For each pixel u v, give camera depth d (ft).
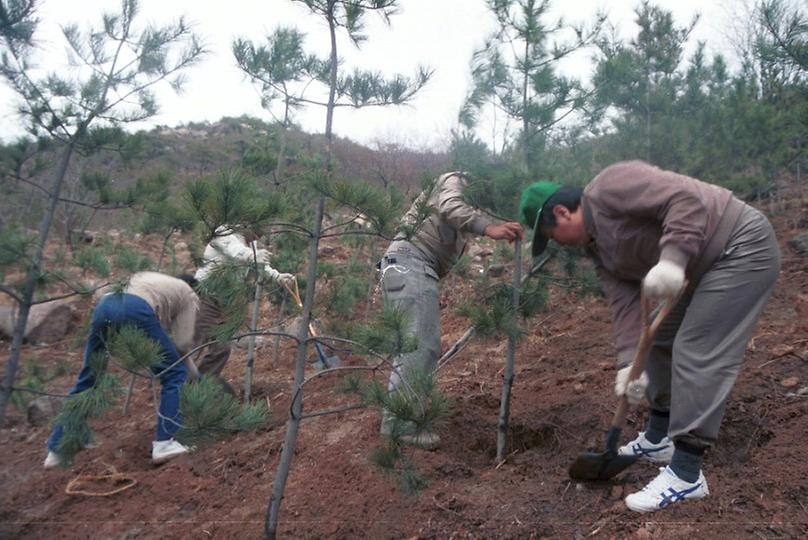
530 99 13.47
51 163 13.19
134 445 14.35
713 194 9.17
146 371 10.30
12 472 13.58
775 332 14.74
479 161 12.19
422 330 12.34
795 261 19.12
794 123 24.47
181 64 11.99
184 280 15.20
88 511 11.78
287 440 9.75
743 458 11.08
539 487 10.71
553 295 20.30
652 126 25.17
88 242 22.49
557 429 12.71
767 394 12.37
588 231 9.77
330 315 15.40
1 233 11.00
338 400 15.21
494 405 14.05
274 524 9.79
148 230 14.61
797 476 9.93
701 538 9.02
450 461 11.63
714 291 9.04
